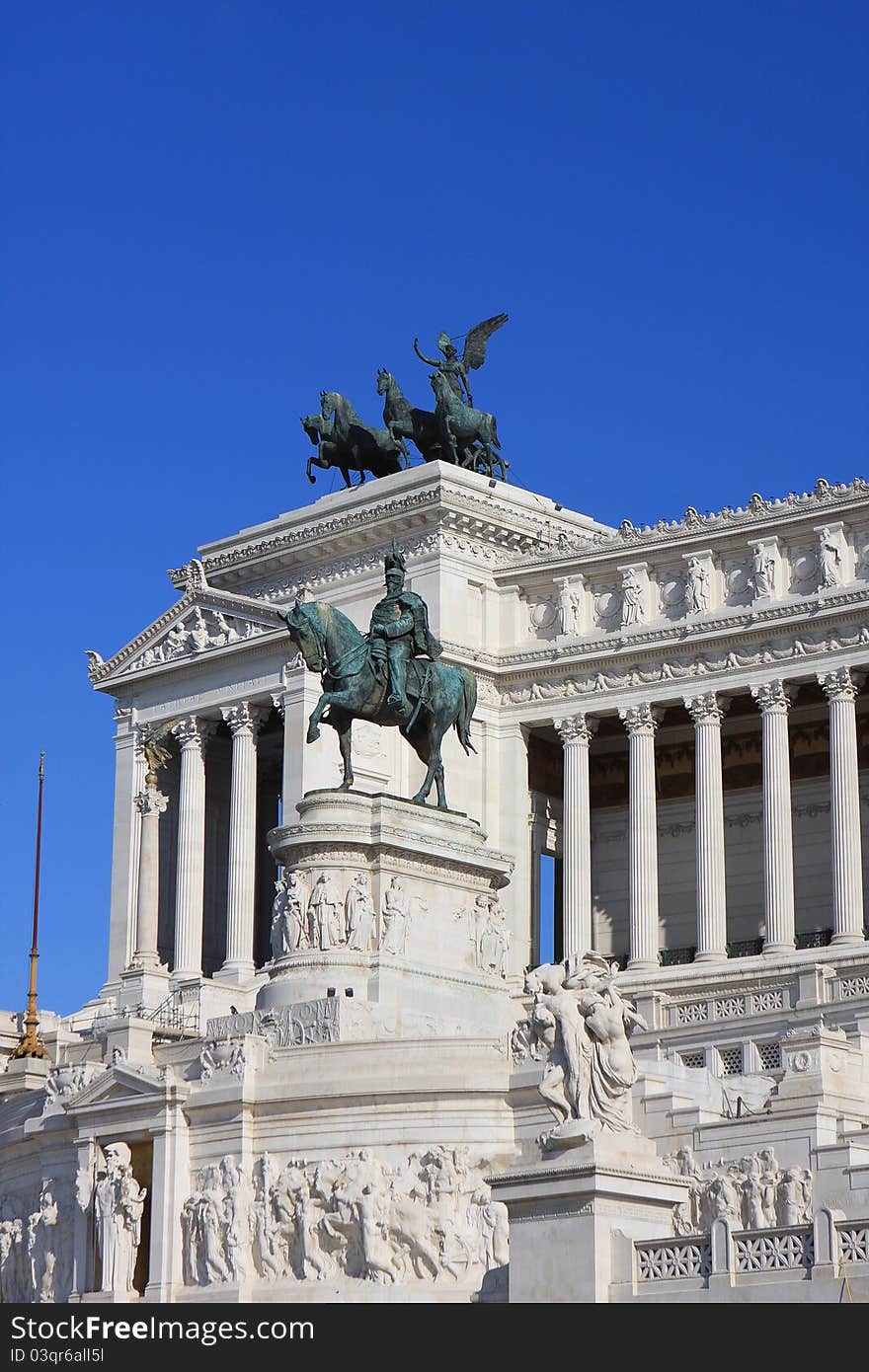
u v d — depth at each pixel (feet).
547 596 472.85
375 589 477.36
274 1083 288.51
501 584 476.54
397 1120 279.28
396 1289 271.49
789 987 345.72
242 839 472.03
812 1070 271.69
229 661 479.82
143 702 495.41
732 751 485.15
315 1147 282.77
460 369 493.77
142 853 480.64
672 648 451.94
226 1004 419.54
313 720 331.98
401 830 326.24
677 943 483.51
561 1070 213.66
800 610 436.76
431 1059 282.97
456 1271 271.28
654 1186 207.41
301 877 325.21
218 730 497.46
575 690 465.06
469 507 469.98
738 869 478.59
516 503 483.92
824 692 446.60
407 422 498.28
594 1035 214.48
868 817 463.01
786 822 435.94
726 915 465.06
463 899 333.01
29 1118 315.99
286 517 496.23
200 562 490.90
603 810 497.46
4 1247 312.09
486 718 469.57
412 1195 274.77
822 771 471.21
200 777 485.56
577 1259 203.31
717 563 453.17
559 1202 205.57
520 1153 273.95
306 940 322.14
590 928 458.50
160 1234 289.74
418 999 320.29
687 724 486.38
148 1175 296.10
